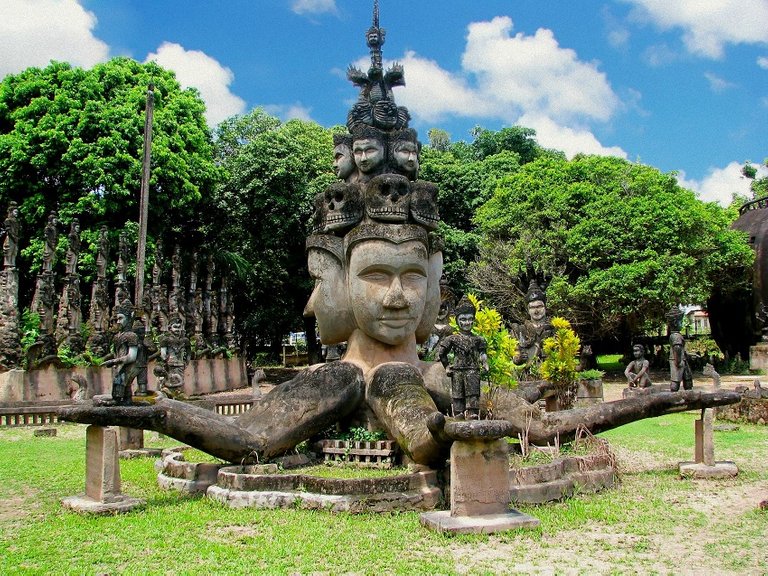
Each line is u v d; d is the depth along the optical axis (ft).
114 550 22.91
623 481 33.47
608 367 124.98
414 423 29.27
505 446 25.61
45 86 91.45
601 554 22.21
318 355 116.47
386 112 39.47
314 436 34.65
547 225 103.86
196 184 98.37
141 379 42.14
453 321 31.30
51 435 55.26
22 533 25.14
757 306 105.91
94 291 79.15
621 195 101.71
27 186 89.81
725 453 41.68
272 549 22.52
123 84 96.99
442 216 124.06
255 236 104.12
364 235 34.81
